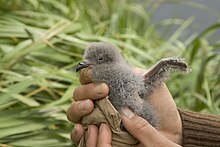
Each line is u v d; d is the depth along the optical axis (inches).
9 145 48.9
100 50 41.1
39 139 50.0
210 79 67.7
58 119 51.2
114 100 40.2
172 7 101.3
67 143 50.5
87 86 41.3
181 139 47.8
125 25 81.2
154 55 70.9
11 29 58.0
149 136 40.5
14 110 50.8
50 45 56.5
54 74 54.5
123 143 40.6
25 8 67.2
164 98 46.6
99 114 40.6
